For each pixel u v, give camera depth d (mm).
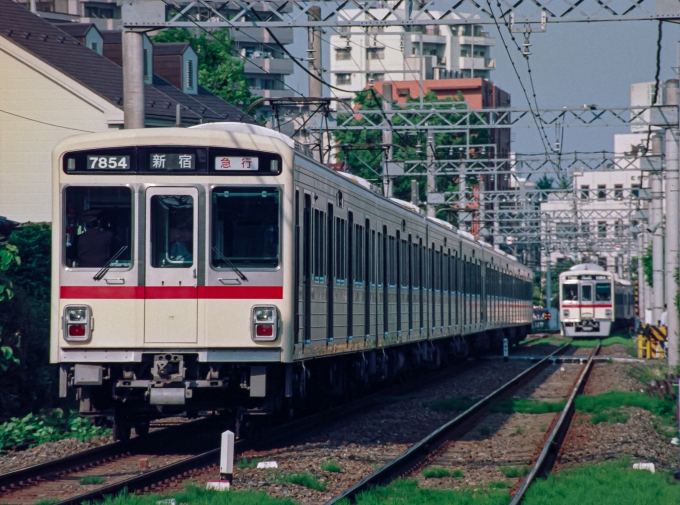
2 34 112125
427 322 94250
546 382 100375
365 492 35938
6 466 43469
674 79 95875
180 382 45875
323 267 53906
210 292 45656
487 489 39188
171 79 140625
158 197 45906
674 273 99000
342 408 66875
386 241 74375
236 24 56625
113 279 45656
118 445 47312
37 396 61750
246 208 46000
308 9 57031
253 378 46219
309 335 50594
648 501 35500
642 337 144500
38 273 71000
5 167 112875
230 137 46094
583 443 54844
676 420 68062
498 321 152250
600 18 56062
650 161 108188
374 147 101500
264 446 48875
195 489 34844
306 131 100812
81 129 111812
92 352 45656
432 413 69688
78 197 46000
